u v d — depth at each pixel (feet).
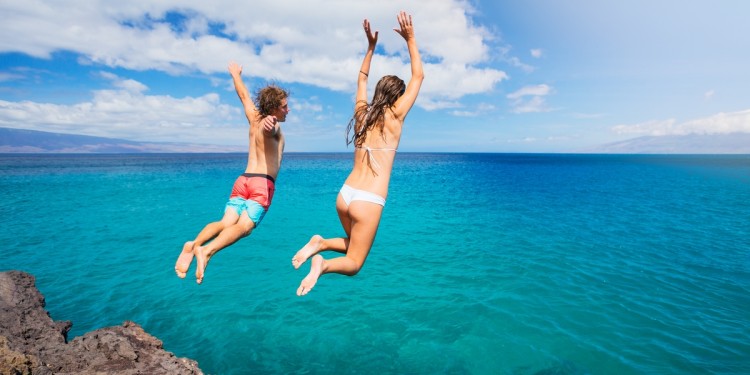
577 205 79.00
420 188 113.91
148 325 25.02
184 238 48.16
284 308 27.66
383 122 10.89
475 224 57.41
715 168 290.15
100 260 38.63
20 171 190.70
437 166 303.89
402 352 22.20
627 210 72.74
